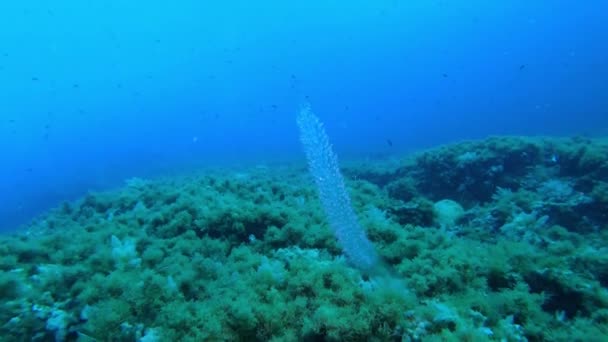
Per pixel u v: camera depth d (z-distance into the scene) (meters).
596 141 12.31
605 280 5.79
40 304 4.75
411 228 7.02
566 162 11.29
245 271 5.48
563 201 9.70
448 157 13.12
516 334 4.21
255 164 28.73
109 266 5.62
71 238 6.66
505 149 12.23
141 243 6.46
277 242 6.41
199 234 6.94
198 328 4.07
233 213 6.94
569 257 6.13
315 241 6.19
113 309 4.33
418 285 4.81
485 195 11.88
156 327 4.14
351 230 4.44
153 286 4.70
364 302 4.18
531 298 4.81
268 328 3.99
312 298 4.37
